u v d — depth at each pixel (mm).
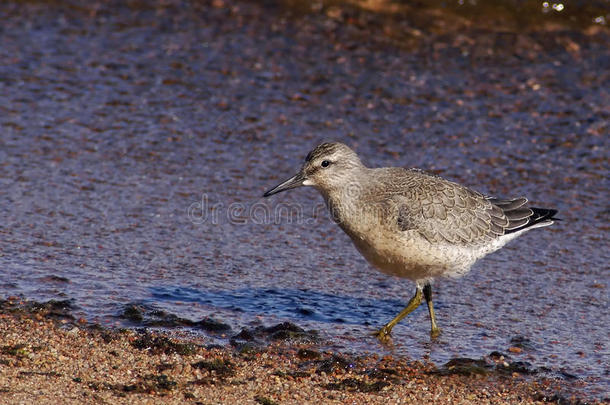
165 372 9828
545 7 20766
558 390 9766
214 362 10094
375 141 16812
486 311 11797
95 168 15562
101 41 20188
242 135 16953
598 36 20359
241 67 19297
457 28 20594
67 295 11531
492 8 20938
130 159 15961
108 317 11070
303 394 9516
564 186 15438
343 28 20656
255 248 13430
